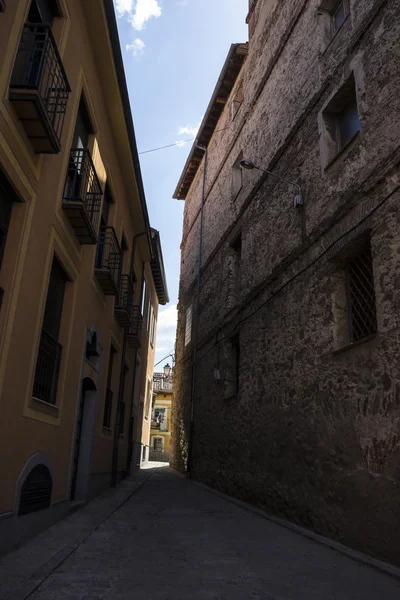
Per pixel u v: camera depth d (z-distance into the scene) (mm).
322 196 7758
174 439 21844
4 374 4734
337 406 6516
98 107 8945
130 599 3678
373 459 5523
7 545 4793
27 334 5410
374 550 5262
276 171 10227
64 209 6746
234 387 12664
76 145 7980
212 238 16500
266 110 11531
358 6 7227
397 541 4883
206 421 14828
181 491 12352
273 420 8867
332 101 7836
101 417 10320
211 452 13766
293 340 8297
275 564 4941
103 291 10102
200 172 20234
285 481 8000
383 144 6074
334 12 8789
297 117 9320
